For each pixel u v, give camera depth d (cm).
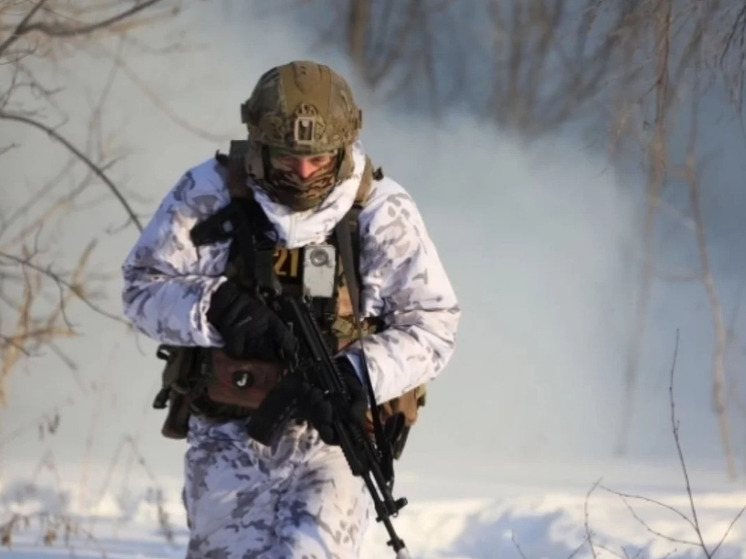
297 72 1283
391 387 1313
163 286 1315
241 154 1321
